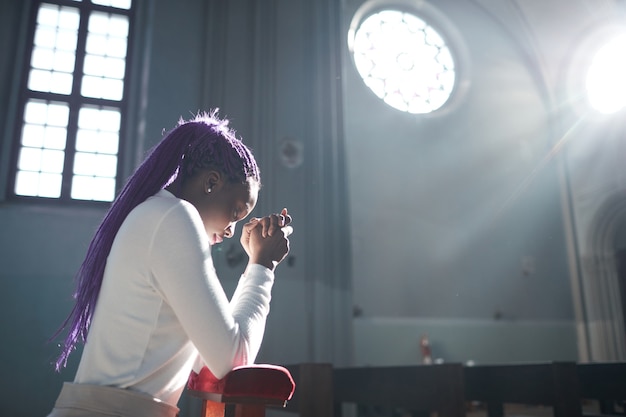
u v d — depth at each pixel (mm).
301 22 10133
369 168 12914
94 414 966
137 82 9195
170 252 997
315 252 9031
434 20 14914
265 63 9664
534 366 3623
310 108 9703
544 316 13695
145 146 8711
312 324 8734
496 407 4539
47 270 7906
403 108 13867
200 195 1156
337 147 9789
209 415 1189
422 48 14539
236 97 9391
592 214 14016
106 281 1046
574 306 14078
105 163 8820
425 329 12391
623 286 9633
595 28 14234
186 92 9211
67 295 7891
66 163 8648
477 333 12891
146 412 983
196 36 9562
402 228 12828
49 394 7465
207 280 1000
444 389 3451
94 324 1040
